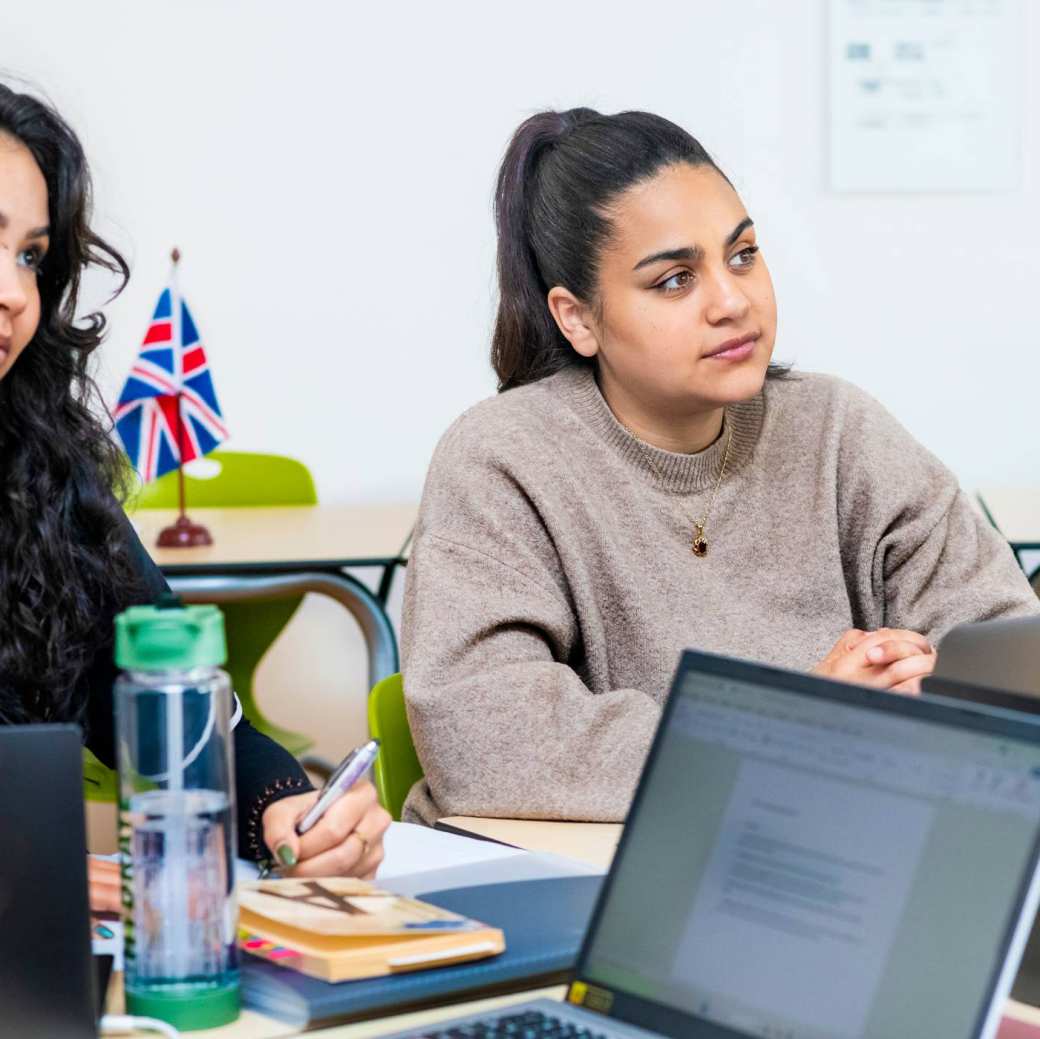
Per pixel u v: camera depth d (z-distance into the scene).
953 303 4.56
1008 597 1.89
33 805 0.96
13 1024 0.95
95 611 1.56
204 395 3.39
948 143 4.49
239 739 1.45
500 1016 0.97
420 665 1.69
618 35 4.47
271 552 3.19
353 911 1.11
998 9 4.45
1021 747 0.86
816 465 1.93
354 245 4.49
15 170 1.35
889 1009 0.86
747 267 1.79
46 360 1.53
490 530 1.79
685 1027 0.93
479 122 4.48
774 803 0.94
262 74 4.41
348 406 4.53
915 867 0.88
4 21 4.34
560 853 1.44
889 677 1.57
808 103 4.49
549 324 1.94
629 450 1.86
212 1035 0.99
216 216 4.44
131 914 1.00
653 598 1.83
